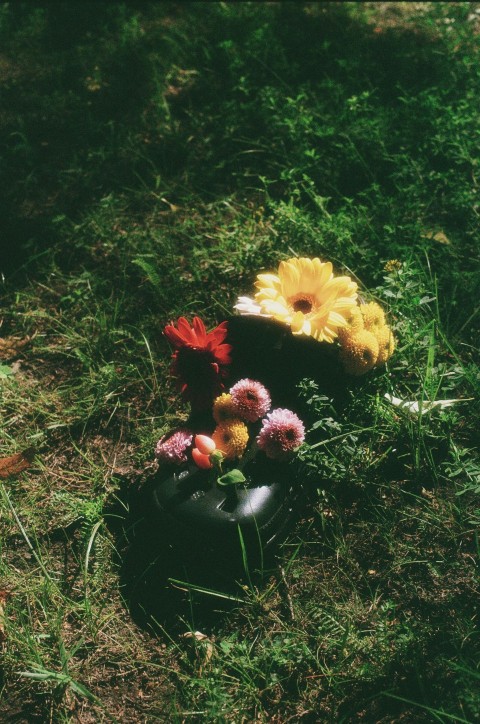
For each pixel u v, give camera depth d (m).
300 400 1.00
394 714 0.87
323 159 1.40
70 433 1.11
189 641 0.92
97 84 1.60
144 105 1.55
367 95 1.43
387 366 1.07
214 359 0.97
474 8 1.74
